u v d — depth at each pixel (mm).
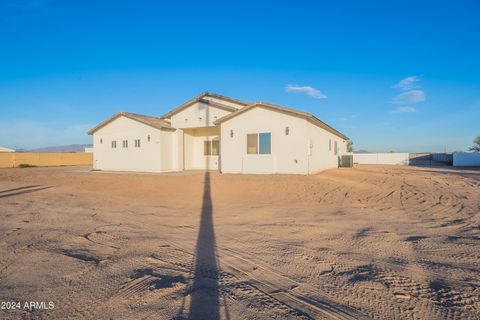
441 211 7895
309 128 16641
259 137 17250
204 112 21312
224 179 15047
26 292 3336
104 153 23703
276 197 10445
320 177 15594
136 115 22531
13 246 5012
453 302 3086
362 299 3164
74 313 2896
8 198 10469
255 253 4633
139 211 8148
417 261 4238
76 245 5090
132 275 3811
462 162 34969
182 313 2891
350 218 7121
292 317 2826
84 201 9844
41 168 32219
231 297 3227
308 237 5496
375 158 43312
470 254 4516
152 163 21297
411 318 2793
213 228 6242
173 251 4762
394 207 8547
